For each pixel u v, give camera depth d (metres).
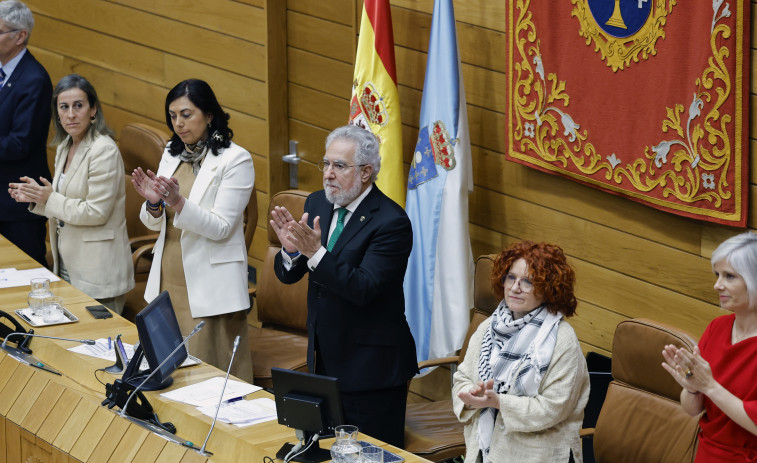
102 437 5.56
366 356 6.09
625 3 6.64
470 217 8.13
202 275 6.99
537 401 5.21
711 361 4.86
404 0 8.22
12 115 8.97
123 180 8.09
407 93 8.34
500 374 5.36
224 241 7.02
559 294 5.29
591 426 6.74
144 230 9.48
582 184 7.24
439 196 7.62
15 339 6.66
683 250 6.68
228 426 5.49
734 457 4.75
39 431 5.87
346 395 6.13
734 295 4.70
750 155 6.22
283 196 7.80
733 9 6.04
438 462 6.34
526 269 5.30
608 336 7.28
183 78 10.49
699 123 6.34
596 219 7.21
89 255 8.00
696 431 5.33
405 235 6.02
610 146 6.92
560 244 7.50
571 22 7.03
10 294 7.53
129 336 6.76
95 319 7.09
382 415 6.16
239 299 7.07
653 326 5.54
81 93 7.77
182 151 7.11
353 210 6.09
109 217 8.02
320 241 5.88
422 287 7.83
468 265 7.64
